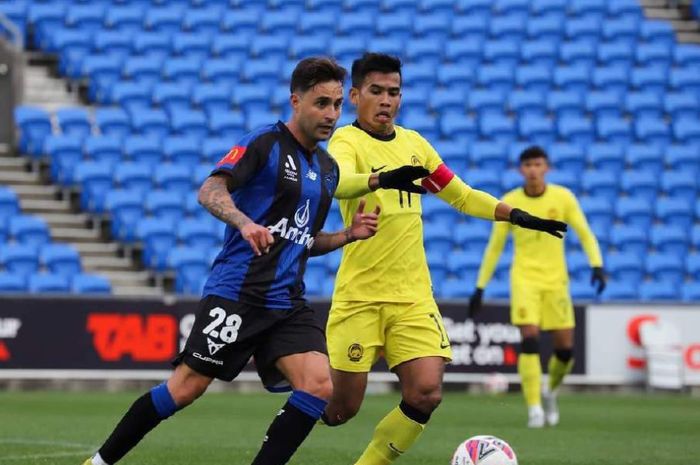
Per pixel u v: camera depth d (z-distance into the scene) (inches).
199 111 3393.2
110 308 2385.6
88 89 3464.6
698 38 4156.0
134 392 2364.7
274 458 868.6
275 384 908.6
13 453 1338.6
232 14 3831.2
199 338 876.6
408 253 1034.7
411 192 933.8
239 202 880.3
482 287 1850.4
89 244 2903.5
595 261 1860.2
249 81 3595.0
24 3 3656.5
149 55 3614.7
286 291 889.5
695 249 3245.6
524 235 1840.6
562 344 1849.2
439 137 3508.9
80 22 3659.0
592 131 3592.5
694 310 2632.9
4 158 3120.1
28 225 2844.5
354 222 959.0
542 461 1343.5
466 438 1606.8
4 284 2632.9
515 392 2568.9
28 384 2422.5
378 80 1047.0
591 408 2198.6
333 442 1530.5
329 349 1046.4
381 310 1027.9
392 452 1023.0
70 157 3110.2
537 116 3676.2
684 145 3644.2
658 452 1450.5
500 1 4094.5
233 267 877.2
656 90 3860.7
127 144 3161.9
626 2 4168.3
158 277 2819.9
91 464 888.3
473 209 1061.8
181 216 2982.3
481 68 3769.7
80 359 2365.9
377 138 1057.5
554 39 4013.3
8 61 3257.9
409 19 3941.9
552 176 3356.3
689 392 2635.3
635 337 2610.7
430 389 1004.6
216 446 1451.8
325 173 914.1
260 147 874.1
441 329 1028.5
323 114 885.2
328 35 3858.3
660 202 3329.2
